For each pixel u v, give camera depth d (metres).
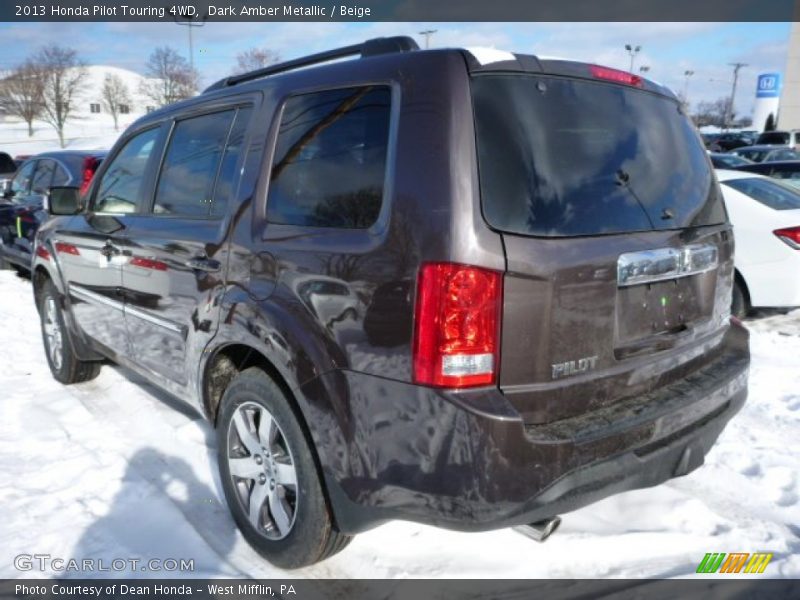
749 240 6.17
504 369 2.10
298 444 2.49
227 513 3.14
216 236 2.92
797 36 47.31
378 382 2.19
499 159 2.16
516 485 2.04
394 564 2.73
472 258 2.04
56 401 4.51
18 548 2.85
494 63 2.26
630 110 2.65
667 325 2.63
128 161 3.92
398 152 2.24
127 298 3.72
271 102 2.85
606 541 2.86
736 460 3.64
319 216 2.49
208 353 2.95
